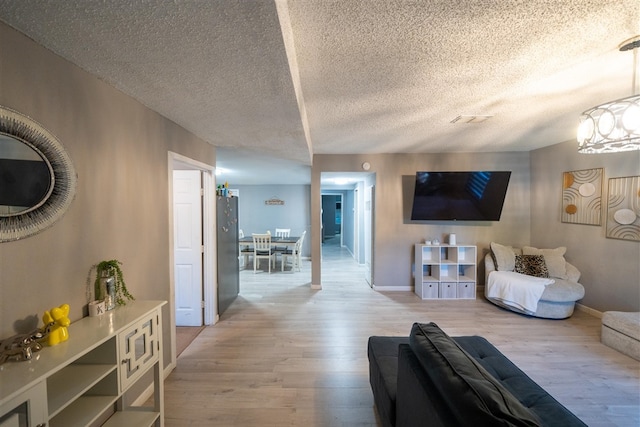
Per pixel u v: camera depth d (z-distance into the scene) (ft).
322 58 5.62
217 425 6.05
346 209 33.94
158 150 7.39
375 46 5.19
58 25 3.75
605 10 4.21
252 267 22.79
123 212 6.07
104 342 4.45
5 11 3.45
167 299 7.88
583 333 10.30
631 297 10.48
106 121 5.55
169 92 6.00
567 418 4.20
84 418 4.13
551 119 9.61
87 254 5.10
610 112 5.88
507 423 2.67
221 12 3.46
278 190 27.25
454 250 14.88
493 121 9.82
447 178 14.42
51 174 4.36
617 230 10.91
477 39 4.98
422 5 4.09
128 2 3.28
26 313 4.02
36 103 4.16
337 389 7.24
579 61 5.78
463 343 6.81
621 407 6.53
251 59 4.63
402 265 15.88
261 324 11.30
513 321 11.51
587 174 12.09
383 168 15.69
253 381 7.56
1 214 3.70
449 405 3.26
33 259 4.13
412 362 4.33
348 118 9.43
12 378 3.19
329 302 13.96
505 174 14.01
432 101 7.95
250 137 9.79
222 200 12.45
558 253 13.09
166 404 6.69
